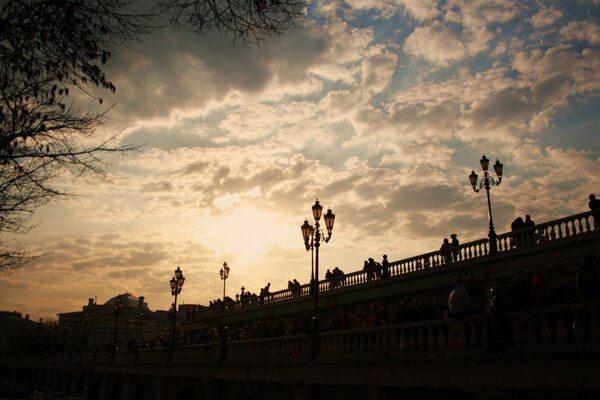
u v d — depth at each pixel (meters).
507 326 13.15
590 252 22.02
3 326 162.12
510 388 12.71
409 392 17.34
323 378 19.75
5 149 9.60
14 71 9.07
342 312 36.97
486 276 26.61
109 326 136.75
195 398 33.28
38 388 68.31
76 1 8.66
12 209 10.58
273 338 23.89
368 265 35.94
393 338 16.55
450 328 14.63
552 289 23.34
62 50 8.98
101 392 53.81
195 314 63.66
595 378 11.05
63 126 9.84
